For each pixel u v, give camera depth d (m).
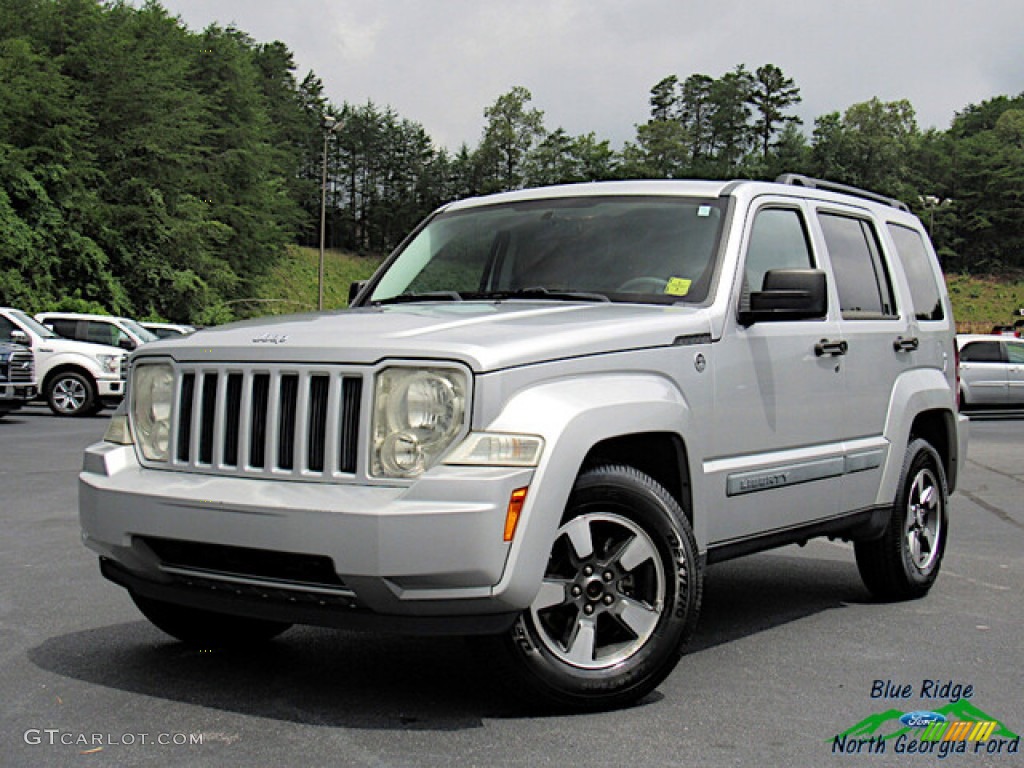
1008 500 11.52
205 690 4.55
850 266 6.20
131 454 4.58
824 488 5.65
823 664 5.11
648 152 162.75
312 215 145.50
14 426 18.52
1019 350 25.66
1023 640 5.61
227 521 4.05
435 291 5.66
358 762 3.72
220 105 72.38
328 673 4.83
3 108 49.06
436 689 4.60
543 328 4.35
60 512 9.52
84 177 53.06
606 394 4.31
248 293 73.75
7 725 4.11
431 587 3.87
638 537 4.37
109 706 4.34
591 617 4.29
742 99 174.12
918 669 5.04
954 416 6.97
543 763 3.73
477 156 150.50
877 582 6.49
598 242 5.45
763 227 5.56
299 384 4.14
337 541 3.86
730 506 5.00
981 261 163.50
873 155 165.25
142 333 25.14
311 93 153.75
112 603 6.17
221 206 69.69
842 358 5.80
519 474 3.93
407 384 4.03
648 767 3.72
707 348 4.89
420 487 3.89
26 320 21.84
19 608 6.04
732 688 4.68
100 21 59.75
